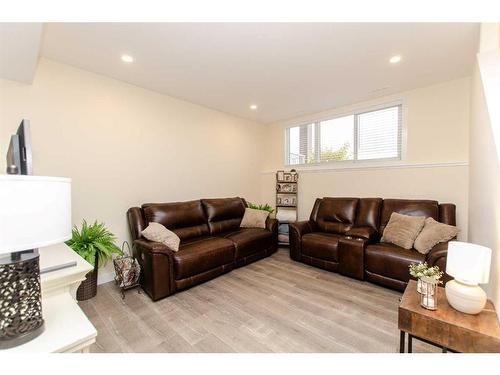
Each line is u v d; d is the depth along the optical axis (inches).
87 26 76.6
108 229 115.3
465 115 116.6
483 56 67.4
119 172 119.4
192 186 154.6
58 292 44.3
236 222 157.5
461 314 53.1
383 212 130.6
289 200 186.4
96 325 78.3
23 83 91.7
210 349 67.1
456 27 77.3
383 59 99.1
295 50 92.1
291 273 123.1
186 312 86.3
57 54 94.0
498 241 55.5
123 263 101.2
